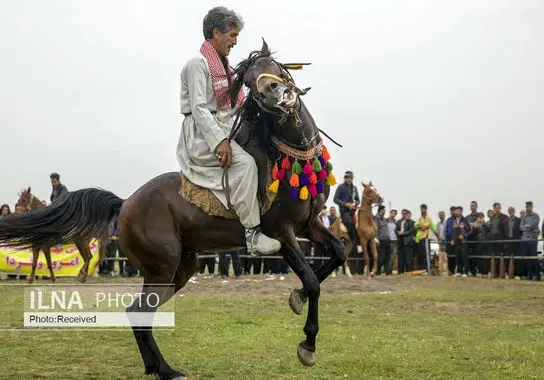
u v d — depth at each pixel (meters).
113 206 6.08
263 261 19.08
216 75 5.70
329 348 6.99
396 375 5.77
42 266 16.61
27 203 15.80
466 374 5.80
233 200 5.40
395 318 9.45
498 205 18.95
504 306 11.02
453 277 18.19
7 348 6.80
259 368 6.00
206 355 6.57
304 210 5.44
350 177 17.45
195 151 5.61
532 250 17.75
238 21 5.77
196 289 13.10
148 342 5.53
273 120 5.41
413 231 20.05
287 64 5.65
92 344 7.08
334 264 5.72
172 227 5.62
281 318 9.18
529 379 5.63
